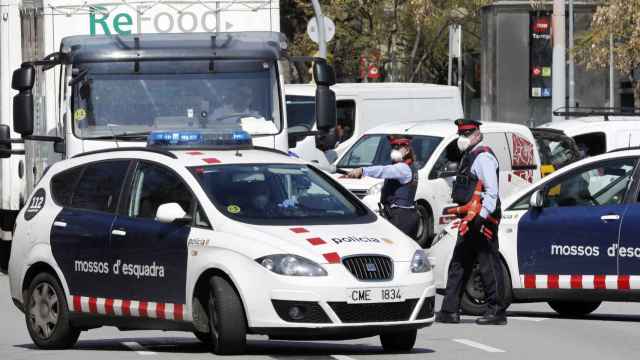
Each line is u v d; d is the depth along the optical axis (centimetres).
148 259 3216
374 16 10819
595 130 7106
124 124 4241
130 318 3275
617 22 9625
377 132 6412
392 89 7394
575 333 3747
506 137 6338
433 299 3125
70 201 3453
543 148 6700
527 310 4509
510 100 11462
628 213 3938
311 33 8375
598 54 10019
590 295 3984
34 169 4756
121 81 4266
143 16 4475
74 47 4272
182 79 4288
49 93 4531
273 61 4344
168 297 3175
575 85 11500
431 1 10500
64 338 3428
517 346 3441
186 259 3127
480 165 3888
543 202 4069
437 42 11769
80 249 3369
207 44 4341
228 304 3028
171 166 3275
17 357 3275
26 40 4838
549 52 11388
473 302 4162
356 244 3048
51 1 4484
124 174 3356
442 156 6169
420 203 6122
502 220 4106
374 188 5975
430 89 7500
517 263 4081
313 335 2975
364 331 3005
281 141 4303
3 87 5109
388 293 3017
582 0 11219
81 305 3369
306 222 3141
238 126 4288
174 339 3716
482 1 10825
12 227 5206
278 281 2970
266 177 3262
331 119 4391
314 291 2958
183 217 3141
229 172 3247
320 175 3350
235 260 3028
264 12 4531
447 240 4231
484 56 11506
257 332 3000
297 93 6875
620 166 4006
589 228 3978
